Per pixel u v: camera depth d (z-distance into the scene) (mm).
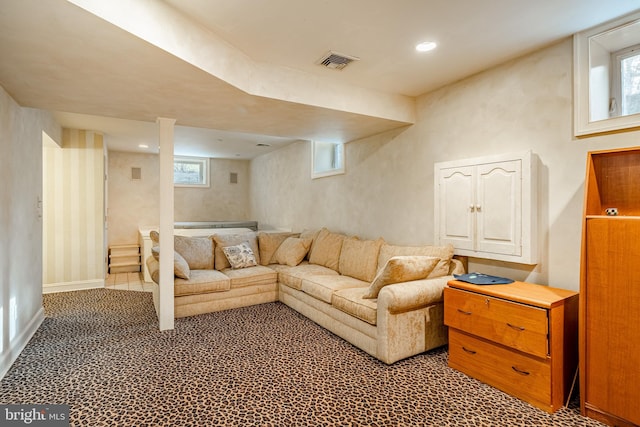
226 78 2486
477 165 2934
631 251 1865
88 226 5273
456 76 3146
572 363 2234
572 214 2461
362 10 2080
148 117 3471
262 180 7418
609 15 2162
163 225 3449
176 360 2744
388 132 4070
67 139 5125
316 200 5453
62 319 3771
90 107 3102
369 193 4363
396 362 2717
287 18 2170
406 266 2766
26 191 3172
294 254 4742
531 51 2662
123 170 6930
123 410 2068
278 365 2660
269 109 3188
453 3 2012
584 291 2031
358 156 4547
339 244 4457
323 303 3469
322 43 2520
